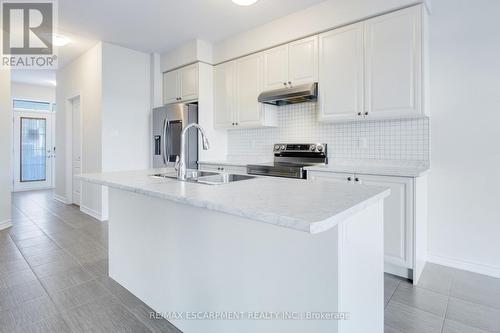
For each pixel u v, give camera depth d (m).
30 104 7.04
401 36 2.46
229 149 4.38
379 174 2.35
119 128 4.18
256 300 1.30
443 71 2.50
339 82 2.84
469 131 2.41
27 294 2.07
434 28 2.53
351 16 2.71
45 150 7.30
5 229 3.64
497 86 2.29
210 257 1.49
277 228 1.21
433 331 1.66
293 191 1.34
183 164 1.94
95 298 2.03
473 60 2.38
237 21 3.40
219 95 4.07
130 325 1.74
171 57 4.34
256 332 1.30
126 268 2.10
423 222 2.47
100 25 3.52
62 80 5.33
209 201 1.11
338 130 3.19
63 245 3.07
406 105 2.45
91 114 4.29
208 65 4.10
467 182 2.44
